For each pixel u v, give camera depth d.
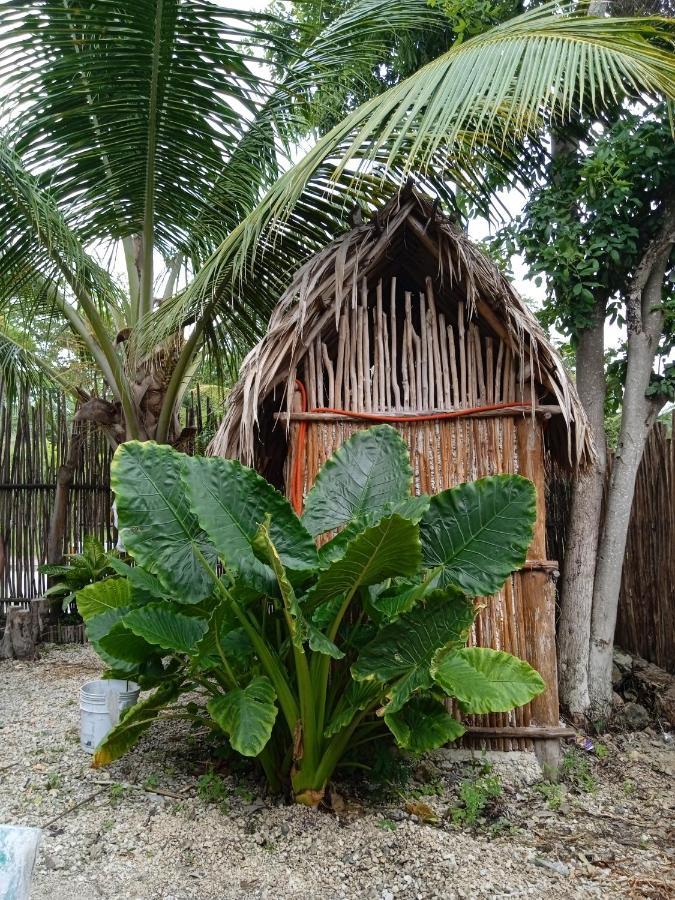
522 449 3.78
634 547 5.61
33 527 7.43
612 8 4.79
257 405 3.48
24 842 1.59
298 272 3.94
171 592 2.89
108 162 4.86
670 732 4.37
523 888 2.56
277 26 5.56
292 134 5.09
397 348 4.28
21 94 4.32
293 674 3.22
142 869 2.63
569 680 4.50
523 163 4.89
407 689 2.78
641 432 4.67
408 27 4.81
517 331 3.67
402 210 3.82
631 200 4.57
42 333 7.99
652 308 4.69
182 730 4.17
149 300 5.61
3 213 4.75
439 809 3.20
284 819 2.96
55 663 6.16
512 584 3.75
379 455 3.37
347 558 2.67
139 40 4.16
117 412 6.08
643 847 2.95
